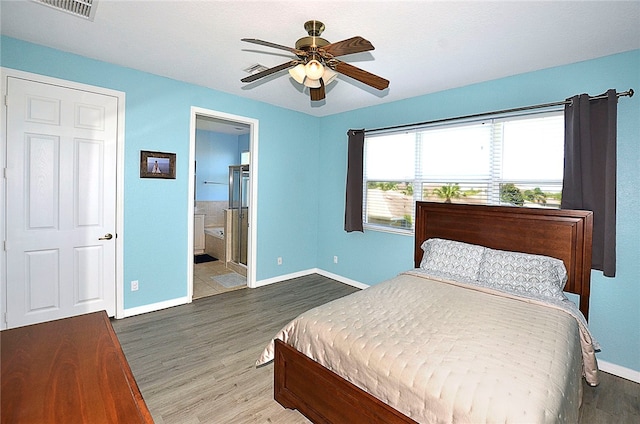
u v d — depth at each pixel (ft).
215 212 23.29
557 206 9.10
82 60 9.37
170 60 9.52
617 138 8.02
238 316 11.09
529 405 3.92
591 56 8.30
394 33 7.38
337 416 5.55
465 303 7.20
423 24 6.98
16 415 2.87
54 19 7.25
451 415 4.15
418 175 12.46
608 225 7.86
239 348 8.92
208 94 12.15
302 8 6.49
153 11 6.80
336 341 5.76
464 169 11.10
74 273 9.61
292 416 6.36
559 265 8.32
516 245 9.39
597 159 8.16
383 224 13.85
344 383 5.40
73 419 2.88
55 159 9.13
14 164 8.54
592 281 8.42
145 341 9.15
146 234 10.98
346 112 15.12
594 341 7.46
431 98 11.89
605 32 7.08
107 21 7.27
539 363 4.77
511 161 10.00
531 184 9.59
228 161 23.81
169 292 11.67
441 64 9.12
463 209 10.53
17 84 8.44
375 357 5.16
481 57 8.59
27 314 8.89
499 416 3.87
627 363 8.02
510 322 6.20
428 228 11.58
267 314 11.32
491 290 7.93
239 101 13.10
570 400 4.52
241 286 14.51
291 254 15.72
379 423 4.90
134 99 10.41
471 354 5.00
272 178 14.65
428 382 4.50
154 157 10.96
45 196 9.04
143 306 11.06
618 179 8.04
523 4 6.15
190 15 6.91
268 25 7.25
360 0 6.18
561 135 9.04
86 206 9.73
